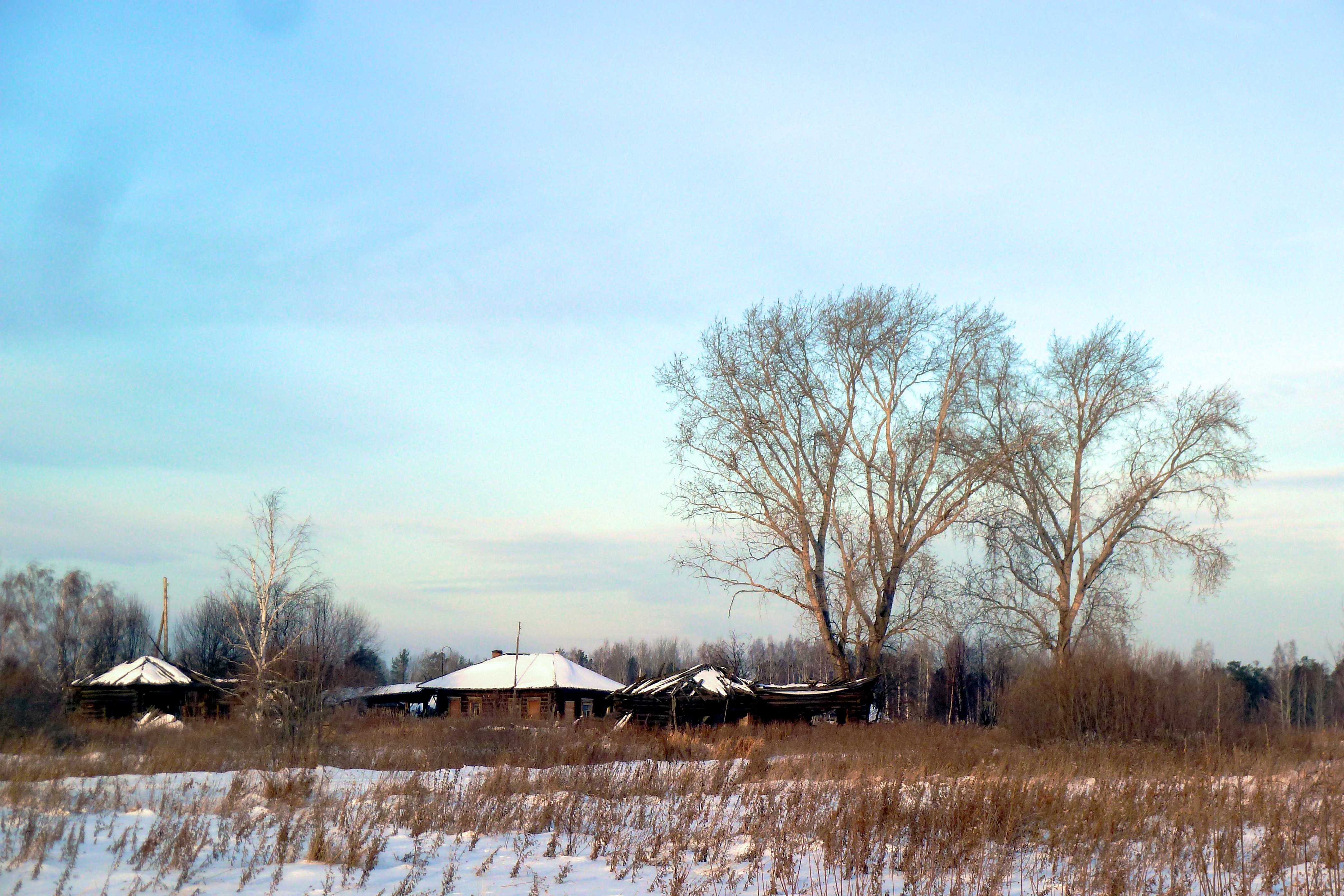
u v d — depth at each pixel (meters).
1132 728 24.52
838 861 10.26
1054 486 41.25
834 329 41.06
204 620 78.88
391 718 40.75
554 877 9.70
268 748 22.12
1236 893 9.10
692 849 11.22
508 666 58.31
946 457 40.47
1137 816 12.62
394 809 13.30
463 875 9.76
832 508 40.28
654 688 40.09
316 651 25.14
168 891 8.75
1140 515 40.28
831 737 30.91
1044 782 14.88
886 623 40.31
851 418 41.41
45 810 12.64
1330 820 12.30
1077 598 40.34
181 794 14.91
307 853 10.35
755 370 41.44
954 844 10.77
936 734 29.16
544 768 20.41
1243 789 14.76
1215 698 25.59
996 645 43.66
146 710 49.41
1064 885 9.38
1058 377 42.56
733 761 21.23
